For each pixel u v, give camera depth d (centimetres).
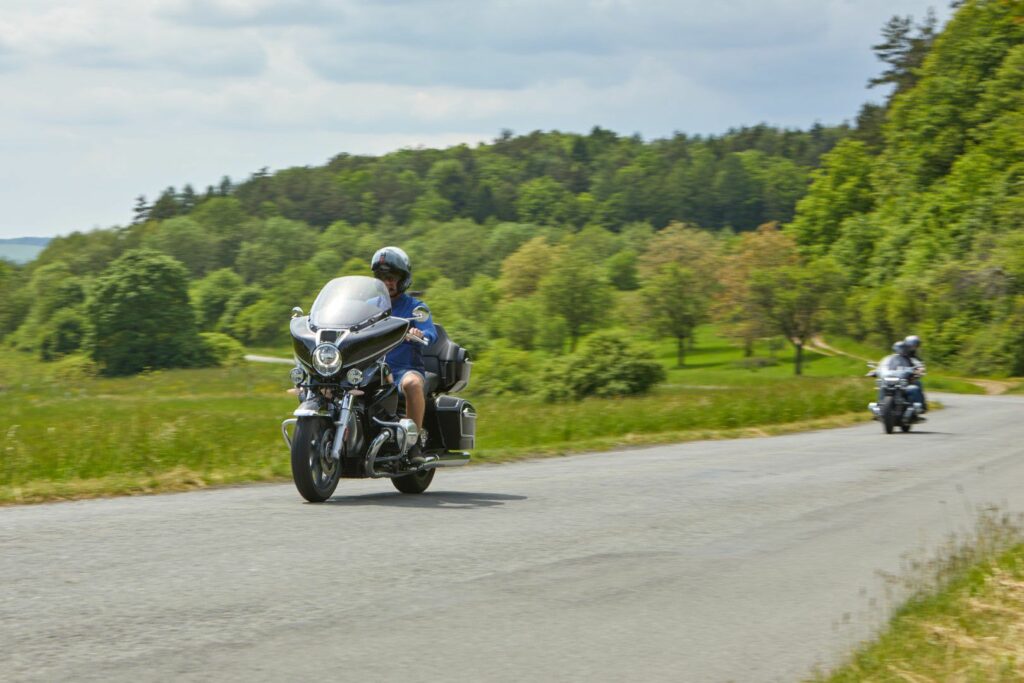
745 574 746
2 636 529
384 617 591
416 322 1112
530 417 2830
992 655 540
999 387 7588
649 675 509
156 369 14625
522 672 505
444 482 1296
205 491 1171
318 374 1024
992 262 9569
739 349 15412
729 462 1617
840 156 13888
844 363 12244
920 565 768
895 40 15800
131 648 516
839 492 1226
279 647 527
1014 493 1249
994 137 10575
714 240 18550
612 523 945
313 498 1026
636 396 6762
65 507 993
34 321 16238
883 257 11731
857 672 509
